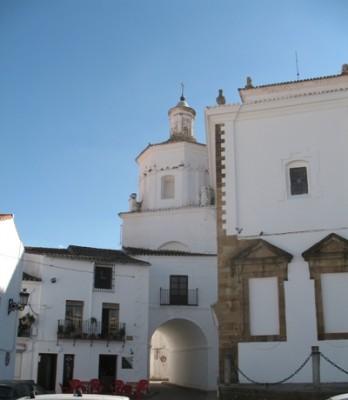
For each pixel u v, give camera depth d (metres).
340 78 23.67
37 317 33.56
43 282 34.28
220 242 22.20
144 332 36.12
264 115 23.23
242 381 20.41
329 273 20.62
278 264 21.20
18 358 32.53
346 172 21.70
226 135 23.41
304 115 22.78
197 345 39.41
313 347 18.97
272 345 20.45
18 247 25.80
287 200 22.00
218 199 22.73
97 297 35.53
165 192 45.62
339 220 21.23
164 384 45.81
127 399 9.50
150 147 46.25
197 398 32.38
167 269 38.50
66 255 35.38
